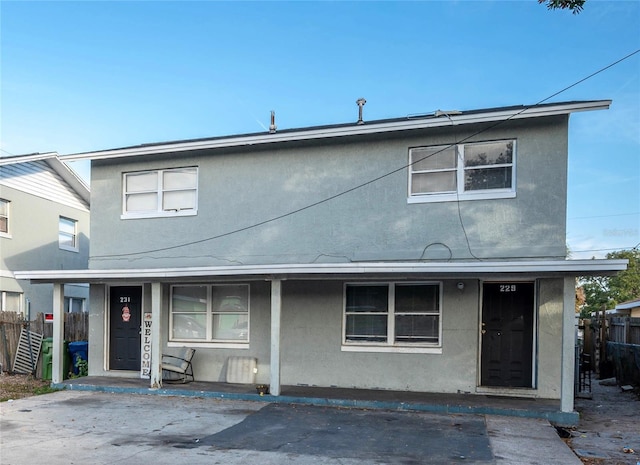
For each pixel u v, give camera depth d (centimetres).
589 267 814
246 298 1167
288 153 1138
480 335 1003
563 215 940
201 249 1189
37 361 1291
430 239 1017
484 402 912
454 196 1008
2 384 1192
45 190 1875
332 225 1090
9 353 1348
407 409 907
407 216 1037
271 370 988
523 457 649
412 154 1049
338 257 1077
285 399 971
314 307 1095
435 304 1031
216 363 1161
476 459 640
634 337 1305
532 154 962
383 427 791
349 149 1090
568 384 840
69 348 1283
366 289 1074
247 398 995
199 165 1207
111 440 722
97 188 1285
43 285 1848
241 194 1168
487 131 991
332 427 791
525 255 953
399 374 1030
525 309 995
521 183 966
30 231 1797
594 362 1538
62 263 1942
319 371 1080
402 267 905
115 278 1091
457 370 997
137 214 1248
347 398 949
